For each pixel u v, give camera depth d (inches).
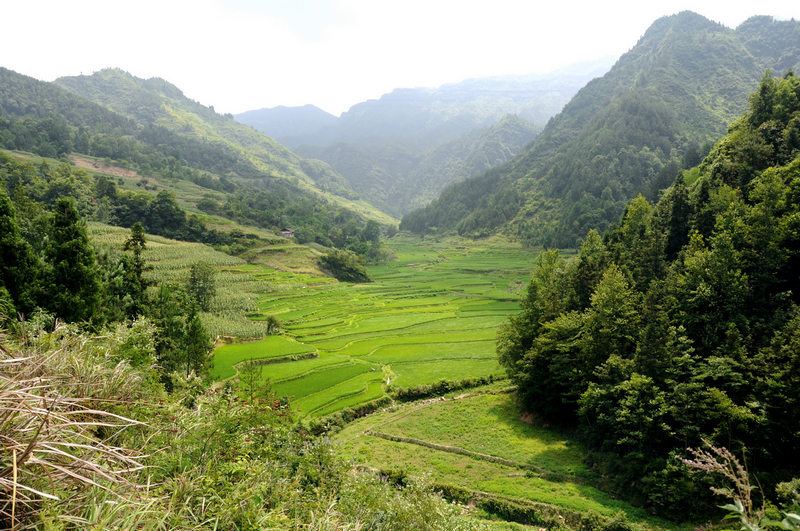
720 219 1879.9
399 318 4165.8
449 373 2659.9
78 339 516.1
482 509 1439.5
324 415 2086.6
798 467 1333.7
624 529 1284.4
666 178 6510.8
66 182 6151.6
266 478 474.9
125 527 245.1
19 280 1343.5
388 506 662.5
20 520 230.5
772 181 1803.6
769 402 1375.5
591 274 2295.8
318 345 3309.5
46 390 308.3
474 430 1989.4
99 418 370.0
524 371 2160.4
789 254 1701.5
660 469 1414.9
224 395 607.5
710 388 1434.5
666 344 1622.8
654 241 2140.7
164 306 1953.7
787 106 2532.0
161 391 637.3
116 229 5639.8
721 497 1299.2
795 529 171.2
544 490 1510.8
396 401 2367.1
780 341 1445.6
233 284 4921.3
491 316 4200.3
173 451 413.4
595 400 1717.5
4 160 6806.1
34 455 247.6
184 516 313.3
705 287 1665.8
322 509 479.8
